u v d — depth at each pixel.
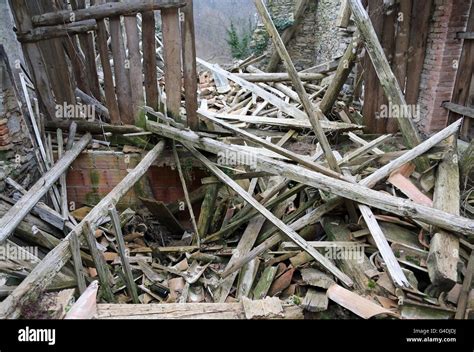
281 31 7.69
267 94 5.46
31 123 3.66
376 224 2.79
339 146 4.52
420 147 3.14
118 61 3.71
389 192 3.22
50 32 3.57
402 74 4.25
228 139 4.12
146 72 3.76
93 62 4.15
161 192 4.15
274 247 3.29
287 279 2.89
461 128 3.96
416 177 3.29
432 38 4.01
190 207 3.71
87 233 2.42
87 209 3.96
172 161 3.93
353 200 2.94
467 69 3.79
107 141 4.05
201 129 4.07
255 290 2.91
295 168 3.15
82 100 4.15
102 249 3.41
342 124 4.59
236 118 4.84
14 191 3.23
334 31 6.52
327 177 3.05
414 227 2.87
